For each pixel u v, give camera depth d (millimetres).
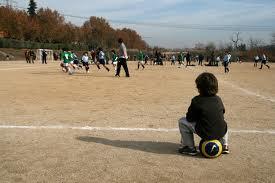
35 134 6719
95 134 6770
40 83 16359
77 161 5203
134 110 9391
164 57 65625
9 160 5227
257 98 12266
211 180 4547
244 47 100875
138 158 5367
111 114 8781
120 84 16453
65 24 96688
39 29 84312
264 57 39844
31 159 5273
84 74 23156
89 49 98250
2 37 74000
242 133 6992
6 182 4441
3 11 75500
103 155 5492
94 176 4637
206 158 5402
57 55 65000
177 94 12938
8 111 9055
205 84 5340
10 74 22344
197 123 5371
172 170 4875
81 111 9148
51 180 4504
